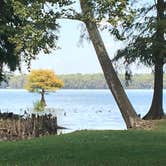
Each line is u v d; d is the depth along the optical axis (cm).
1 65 5844
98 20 4241
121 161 2475
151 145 3097
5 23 5050
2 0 5038
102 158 2580
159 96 5806
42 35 4316
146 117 5816
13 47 5516
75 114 9588
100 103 17500
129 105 5256
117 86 5272
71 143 3206
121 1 4097
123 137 3594
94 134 3800
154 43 5159
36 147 3080
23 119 4509
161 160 2503
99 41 5228
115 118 8550
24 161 2556
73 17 4388
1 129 4269
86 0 4312
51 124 4803
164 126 4841
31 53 4416
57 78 13538
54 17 4331
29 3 4375
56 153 2783
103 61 5262
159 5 5453
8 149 3072
